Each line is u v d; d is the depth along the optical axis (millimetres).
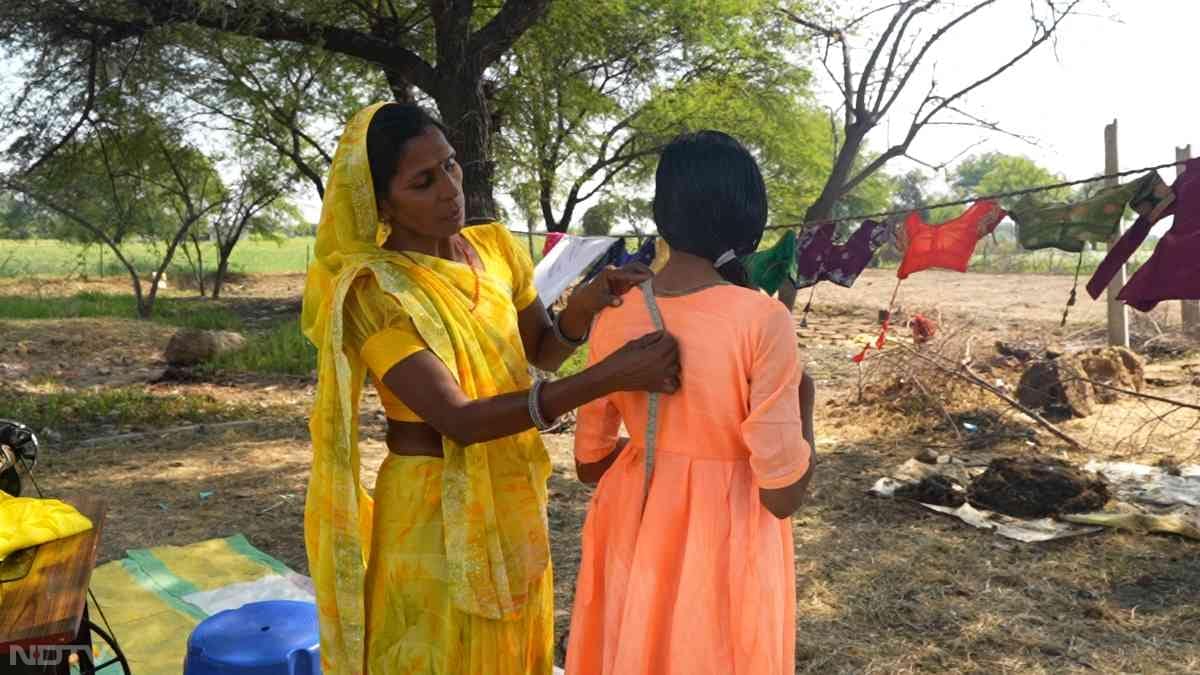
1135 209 4148
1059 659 4188
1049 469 6109
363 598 2260
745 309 2020
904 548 5547
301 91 17328
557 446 7973
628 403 2199
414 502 2291
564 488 6766
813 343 14688
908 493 6457
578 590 2312
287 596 4562
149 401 10086
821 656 4227
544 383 2059
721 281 2096
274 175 23172
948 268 5051
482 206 10914
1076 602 4770
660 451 2127
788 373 2008
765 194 2117
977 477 6746
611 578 2186
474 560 2234
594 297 2289
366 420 9133
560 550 5562
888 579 5090
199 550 5246
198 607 4426
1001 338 13461
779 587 2109
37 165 11945
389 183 2238
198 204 24047
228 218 25594
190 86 14312
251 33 10797
